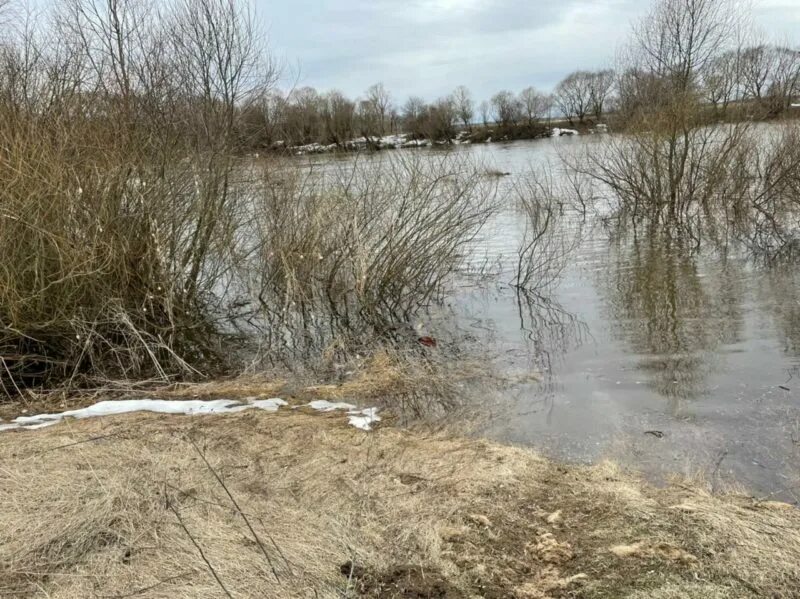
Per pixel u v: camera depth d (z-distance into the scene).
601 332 7.94
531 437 5.07
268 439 4.84
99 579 3.03
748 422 5.14
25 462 4.33
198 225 7.95
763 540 3.32
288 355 7.80
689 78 17.08
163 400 6.01
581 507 3.78
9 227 6.03
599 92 51.97
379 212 9.09
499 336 8.13
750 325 7.69
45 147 6.33
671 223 15.53
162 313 7.66
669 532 3.43
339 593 2.97
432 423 5.38
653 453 4.68
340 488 4.00
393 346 7.89
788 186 14.53
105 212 6.75
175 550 3.26
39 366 6.84
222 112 8.89
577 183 18.66
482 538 3.47
